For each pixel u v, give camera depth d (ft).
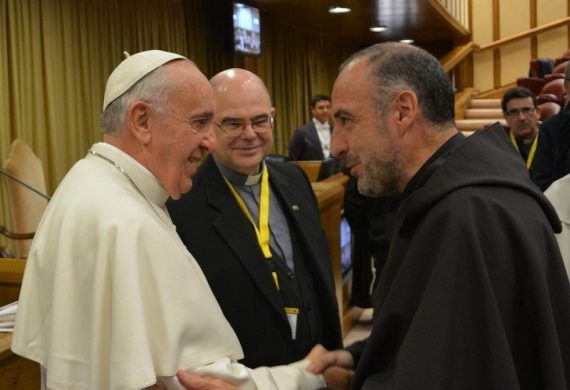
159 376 4.16
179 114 4.54
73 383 4.09
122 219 4.24
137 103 4.50
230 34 23.49
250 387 4.45
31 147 17.33
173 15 22.62
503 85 41.27
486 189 3.84
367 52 4.37
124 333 3.99
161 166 4.61
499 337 3.50
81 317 4.17
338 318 6.61
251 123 6.22
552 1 40.37
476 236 3.64
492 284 3.63
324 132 21.57
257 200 6.47
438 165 4.03
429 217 3.85
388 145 4.24
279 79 30.37
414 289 3.81
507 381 3.44
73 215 4.30
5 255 12.57
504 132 4.43
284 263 6.30
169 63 4.61
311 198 6.99
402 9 27.63
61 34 18.12
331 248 11.34
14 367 5.28
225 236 6.04
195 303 4.39
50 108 17.67
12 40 16.66
